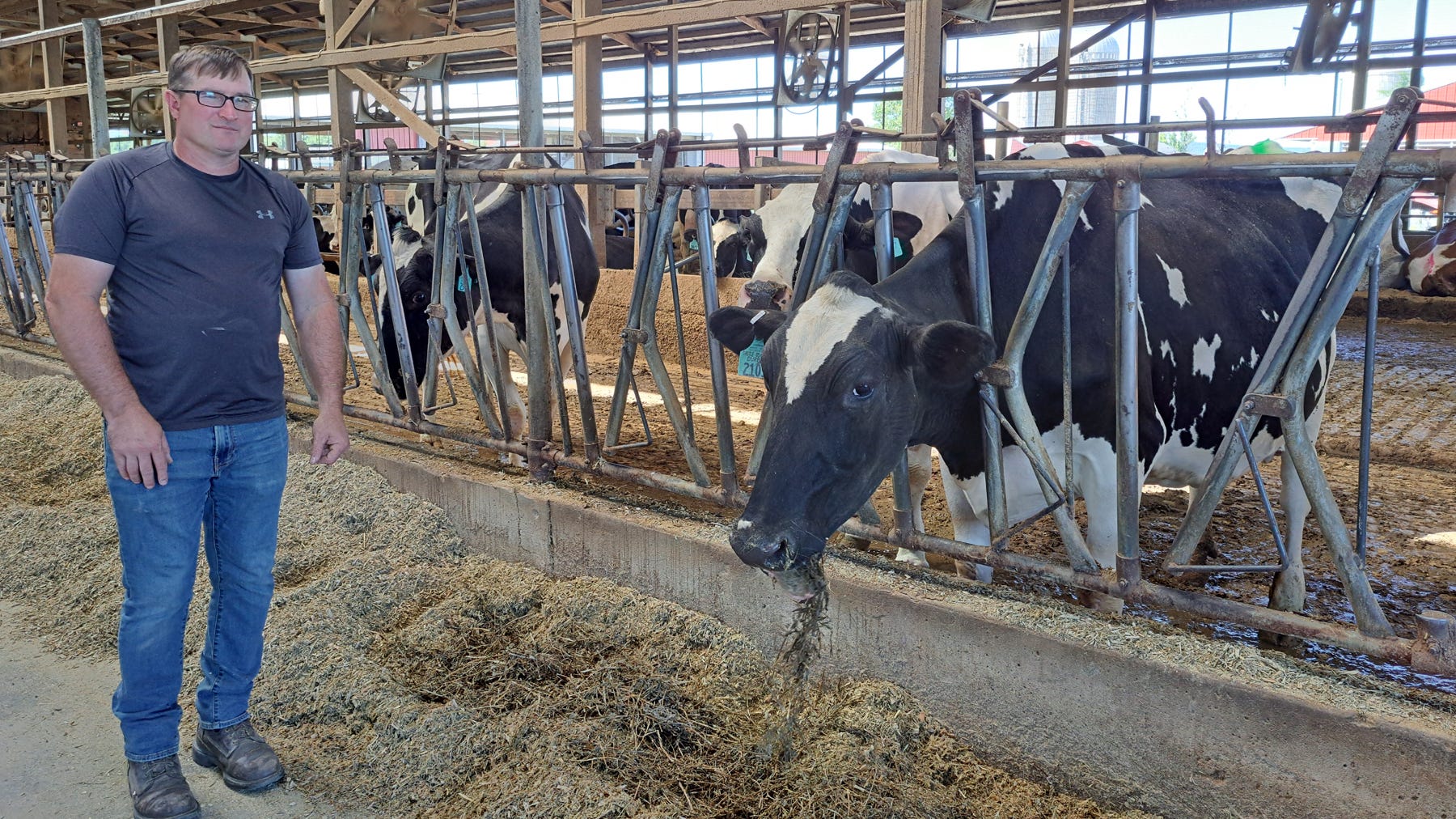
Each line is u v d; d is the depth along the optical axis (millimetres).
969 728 2609
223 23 16297
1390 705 2064
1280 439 3303
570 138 20609
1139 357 2738
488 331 4008
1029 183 2822
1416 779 1962
